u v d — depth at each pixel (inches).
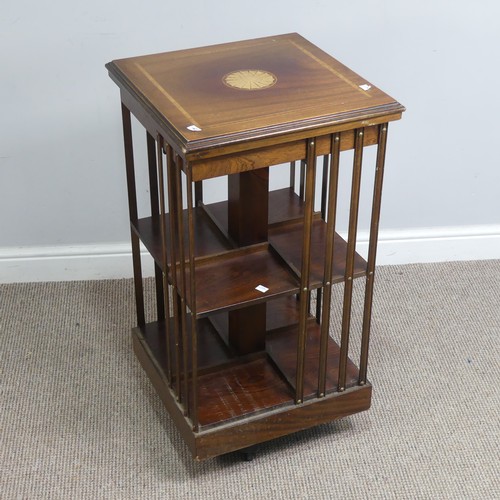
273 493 96.2
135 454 100.8
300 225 99.0
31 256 126.8
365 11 113.3
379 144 85.0
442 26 115.1
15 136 116.9
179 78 87.9
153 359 103.5
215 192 123.7
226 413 94.8
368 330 96.3
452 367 114.0
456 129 123.8
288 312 108.6
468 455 101.0
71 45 111.3
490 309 124.3
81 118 116.9
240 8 112.1
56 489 96.3
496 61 118.6
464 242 133.0
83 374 112.1
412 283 129.3
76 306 124.0
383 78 119.0
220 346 103.7
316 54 93.0
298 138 80.5
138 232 98.1
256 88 85.9
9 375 111.7
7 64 111.5
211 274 91.5
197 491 96.3
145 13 110.8
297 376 95.0
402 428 104.6
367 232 131.3
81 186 122.2
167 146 82.3
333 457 100.7
